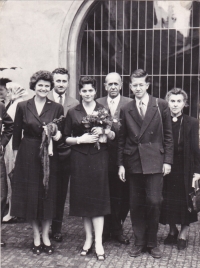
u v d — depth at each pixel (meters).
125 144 4.20
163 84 7.18
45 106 4.18
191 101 7.09
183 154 4.24
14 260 3.97
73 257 4.06
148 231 4.08
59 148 4.26
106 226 4.53
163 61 7.13
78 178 4.07
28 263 3.90
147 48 7.13
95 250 4.12
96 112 4.04
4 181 4.34
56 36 6.88
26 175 4.07
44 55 6.92
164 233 4.83
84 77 4.16
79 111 4.17
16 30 6.94
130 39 7.14
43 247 4.24
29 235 4.72
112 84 4.46
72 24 6.85
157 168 3.98
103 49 7.19
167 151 4.05
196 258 4.03
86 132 4.08
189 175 4.23
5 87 5.35
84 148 4.07
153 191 4.00
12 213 4.07
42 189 4.08
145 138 4.02
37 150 4.09
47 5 6.84
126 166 4.14
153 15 7.05
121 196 4.47
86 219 4.16
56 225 4.52
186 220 4.23
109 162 4.38
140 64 7.18
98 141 4.04
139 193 4.13
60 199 4.52
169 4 6.98
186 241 4.38
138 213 4.14
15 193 4.09
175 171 4.25
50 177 4.11
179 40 7.06
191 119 4.27
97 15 7.11
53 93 4.72
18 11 6.91
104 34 7.15
